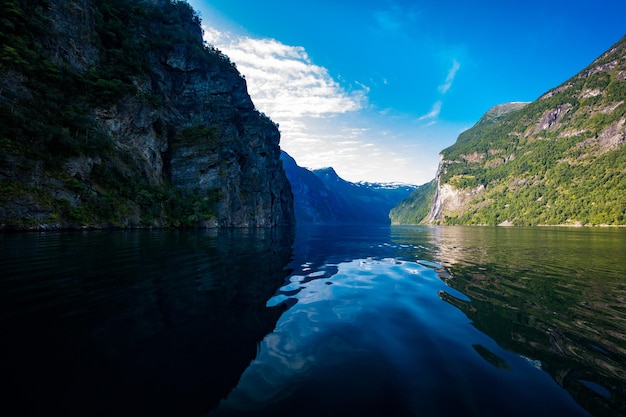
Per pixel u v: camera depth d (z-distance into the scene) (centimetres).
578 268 1572
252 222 8656
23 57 4262
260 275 1236
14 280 1007
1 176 3312
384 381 443
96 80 5453
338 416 359
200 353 518
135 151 5753
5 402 365
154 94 7012
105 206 4294
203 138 7425
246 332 620
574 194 18062
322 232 6031
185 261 1522
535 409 380
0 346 520
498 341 599
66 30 5328
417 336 620
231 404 378
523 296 969
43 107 4219
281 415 360
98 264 1338
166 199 5809
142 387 409
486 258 1975
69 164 4072
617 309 830
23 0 4622
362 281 1178
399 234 5566
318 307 811
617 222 13712
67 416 343
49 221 3534
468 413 371
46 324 625
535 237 4741
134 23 7600
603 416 366
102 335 579
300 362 497
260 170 9962
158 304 787
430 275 1327
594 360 521
